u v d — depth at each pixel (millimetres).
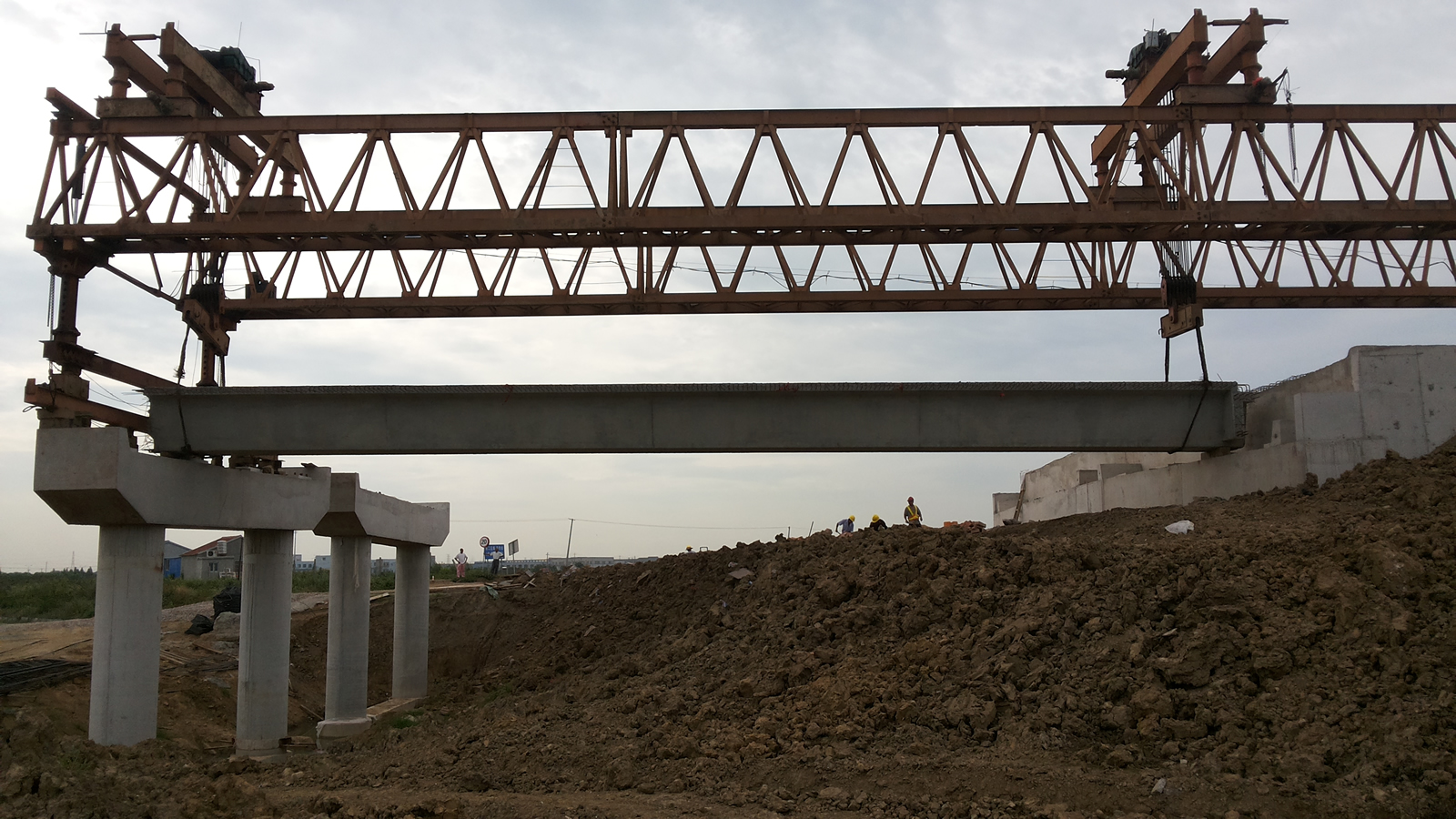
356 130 25797
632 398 26344
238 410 25984
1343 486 23422
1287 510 22625
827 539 28391
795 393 26156
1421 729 12586
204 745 29125
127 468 23016
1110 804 12945
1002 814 13141
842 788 14438
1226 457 27516
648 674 21797
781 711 17234
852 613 19953
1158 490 31406
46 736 17719
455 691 35312
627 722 18203
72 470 22750
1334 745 12906
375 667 41062
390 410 26188
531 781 16250
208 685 33250
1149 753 14047
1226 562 17297
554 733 18109
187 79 26641
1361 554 16156
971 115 26406
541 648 35938
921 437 26391
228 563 97500
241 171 30219
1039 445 26500
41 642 34750
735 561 32188
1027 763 14117
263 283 29531
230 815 14453
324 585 62875
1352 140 26594
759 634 21406
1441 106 26531
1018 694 15930
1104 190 26922
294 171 30859
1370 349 25188
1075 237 28078
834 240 27984
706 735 17016
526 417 26266
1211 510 24094
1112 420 26766
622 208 25953
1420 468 22938
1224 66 28031
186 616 44281
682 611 30078
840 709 16719
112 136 25188
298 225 25297
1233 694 14484
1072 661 16188
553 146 25906
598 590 39188
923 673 17062
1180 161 28328
